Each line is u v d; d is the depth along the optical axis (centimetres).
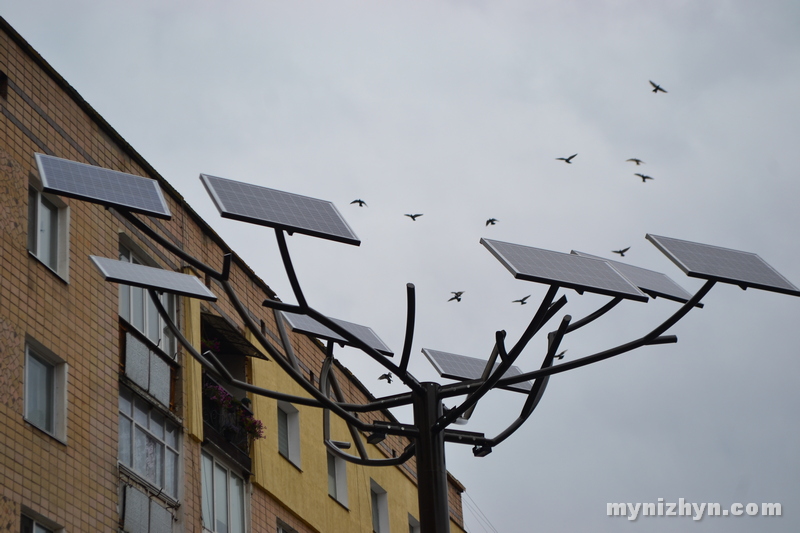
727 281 956
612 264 1104
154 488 1938
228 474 2238
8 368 1625
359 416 2966
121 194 1016
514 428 1030
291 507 2447
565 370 952
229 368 2436
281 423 2575
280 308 892
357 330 1275
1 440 1565
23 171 1791
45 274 1789
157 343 2123
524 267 923
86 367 1836
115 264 1097
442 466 946
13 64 1850
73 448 1738
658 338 966
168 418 2055
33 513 1603
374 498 3034
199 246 2353
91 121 2062
